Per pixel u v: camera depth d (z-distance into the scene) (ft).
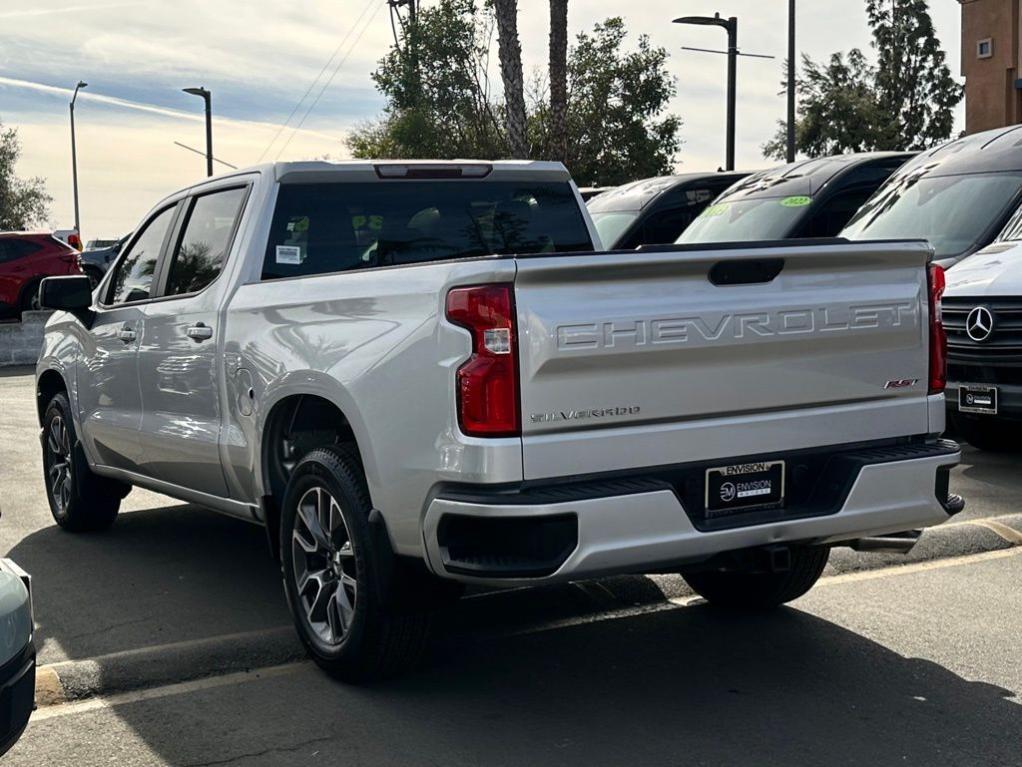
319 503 15.78
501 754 13.47
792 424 14.57
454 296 13.35
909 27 194.29
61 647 17.52
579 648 17.03
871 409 15.19
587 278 13.32
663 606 18.98
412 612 14.82
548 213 20.49
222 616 18.88
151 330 20.61
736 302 14.05
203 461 19.10
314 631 16.05
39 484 30.48
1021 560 21.20
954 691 15.11
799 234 43.14
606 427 13.53
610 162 101.71
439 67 98.68
